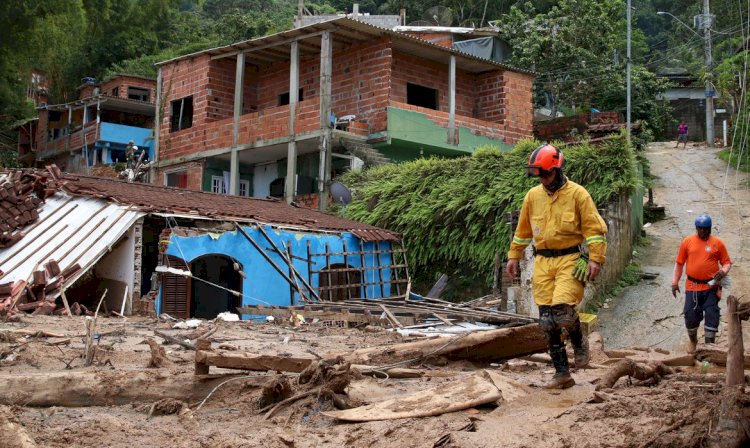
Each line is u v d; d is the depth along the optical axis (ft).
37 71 173.68
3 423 15.76
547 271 20.08
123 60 163.73
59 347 27.58
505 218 62.95
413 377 23.18
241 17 165.48
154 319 46.14
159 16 171.01
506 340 24.86
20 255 51.78
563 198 19.83
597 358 28.66
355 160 84.12
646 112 129.49
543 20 124.67
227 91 96.02
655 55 199.31
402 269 69.36
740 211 83.76
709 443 14.10
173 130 99.96
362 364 24.63
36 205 58.44
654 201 96.78
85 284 51.85
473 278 65.92
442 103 92.22
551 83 120.88
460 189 66.80
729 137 140.15
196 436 16.76
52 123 147.02
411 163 74.28
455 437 15.46
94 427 17.17
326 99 81.61
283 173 94.17
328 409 18.54
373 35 83.92
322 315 47.26
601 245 19.52
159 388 20.31
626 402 17.25
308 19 144.66
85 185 59.93
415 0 180.14
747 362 24.47
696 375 21.63
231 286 60.85
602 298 59.57
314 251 62.08
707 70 132.77
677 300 57.57
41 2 112.37
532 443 14.99
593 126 88.28
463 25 164.76
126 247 51.26
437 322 43.11
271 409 18.84
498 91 93.66
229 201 68.39
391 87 87.51
